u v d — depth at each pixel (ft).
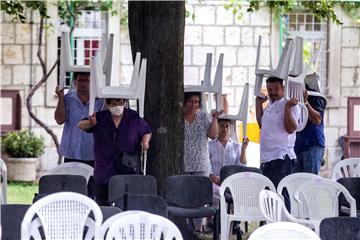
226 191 85.71
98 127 75.05
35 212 54.13
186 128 86.28
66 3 132.98
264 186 77.77
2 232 57.06
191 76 139.23
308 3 108.68
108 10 136.87
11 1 104.17
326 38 142.92
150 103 80.89
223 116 91.71
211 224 89.20
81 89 82.79
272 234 50.26
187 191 78.43
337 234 54.54
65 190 70.59
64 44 82.23
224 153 91.66
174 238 54.39
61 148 83.56
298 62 84.48
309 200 72.28
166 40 80.48
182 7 81.00
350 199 71.77
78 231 54.75
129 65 138.00
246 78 140.05
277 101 82.69
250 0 113.50
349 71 142.92
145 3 80.53
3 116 134.31
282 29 140.87
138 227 51.72
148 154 81.41
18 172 132.26
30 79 136.98
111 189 71.56
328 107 142.10
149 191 72.49
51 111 137.08
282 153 82.38
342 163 92.22
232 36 139.74
